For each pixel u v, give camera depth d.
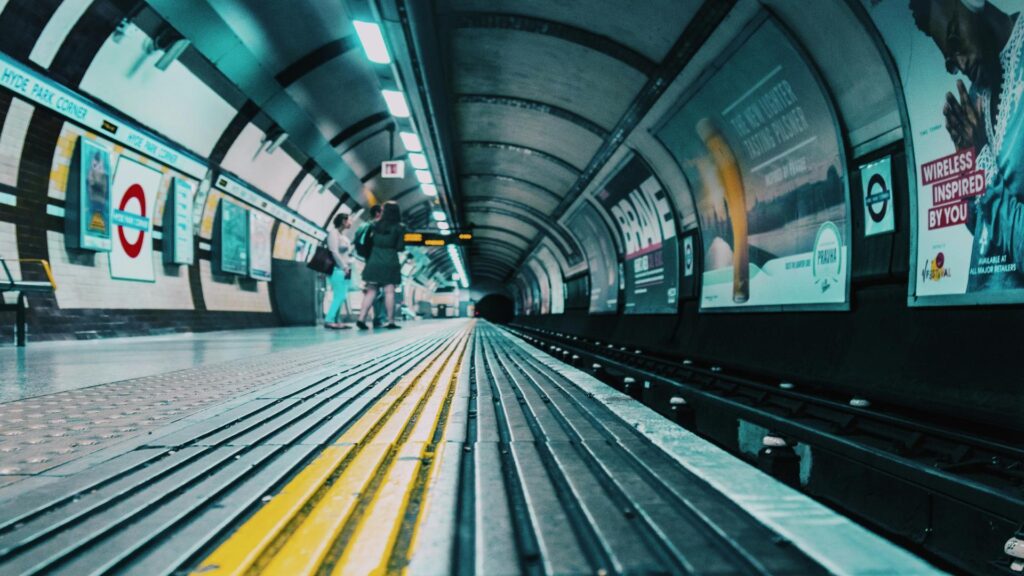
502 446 1.86
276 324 19.48
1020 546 2.93
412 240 23.45
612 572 0.87
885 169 6.45
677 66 9.20
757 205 9.52
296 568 0.93
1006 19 4.57
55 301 9.85
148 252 12.61
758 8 7.11
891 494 4.18
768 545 0.94
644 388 10.52
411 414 2.55
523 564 0.92
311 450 1.79
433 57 9.51
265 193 17.97
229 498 1.30
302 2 10.99
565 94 12.37
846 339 7.20
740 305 10.29
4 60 8.45
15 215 9.27
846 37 6.37
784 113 8.07
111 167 11.12
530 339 14.72
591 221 20.91
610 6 8.71
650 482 1.35
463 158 19.02
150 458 1.65
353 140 19.00
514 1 9.23
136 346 7.88
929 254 5.65
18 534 1.06
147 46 10.38
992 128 4.84
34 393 3.12
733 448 6.98
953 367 5.31
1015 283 4.64
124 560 0.96
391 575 0.90
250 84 12.59
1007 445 3.74
